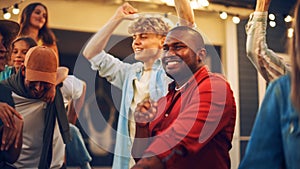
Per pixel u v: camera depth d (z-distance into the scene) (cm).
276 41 280
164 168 128
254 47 198
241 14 290
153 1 264
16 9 259
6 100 253
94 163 248
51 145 256
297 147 79
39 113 256
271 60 193
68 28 264
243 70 293
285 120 83
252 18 202
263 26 199
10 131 251
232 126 149
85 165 251
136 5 262
